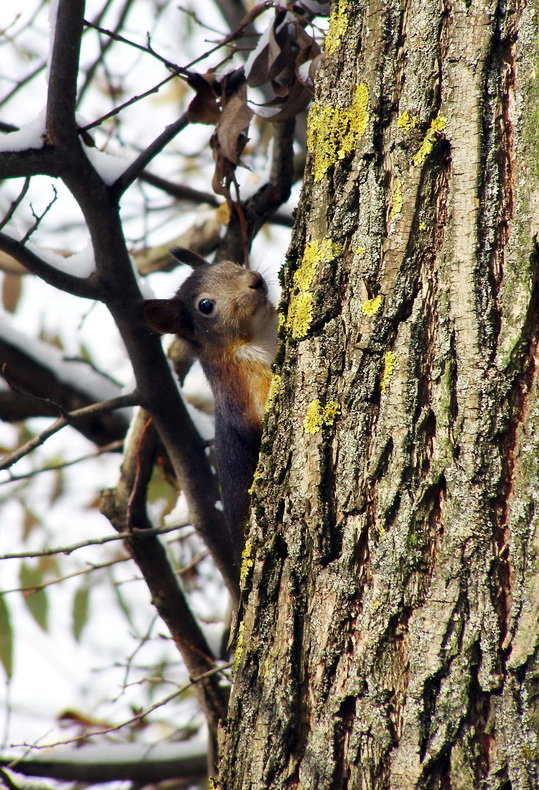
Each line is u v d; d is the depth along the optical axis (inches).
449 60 197.6
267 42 307.9
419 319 193.2
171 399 360.2
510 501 178.7
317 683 189.3
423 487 185.9
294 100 328.5
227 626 410.3
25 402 534.6
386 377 194.5
